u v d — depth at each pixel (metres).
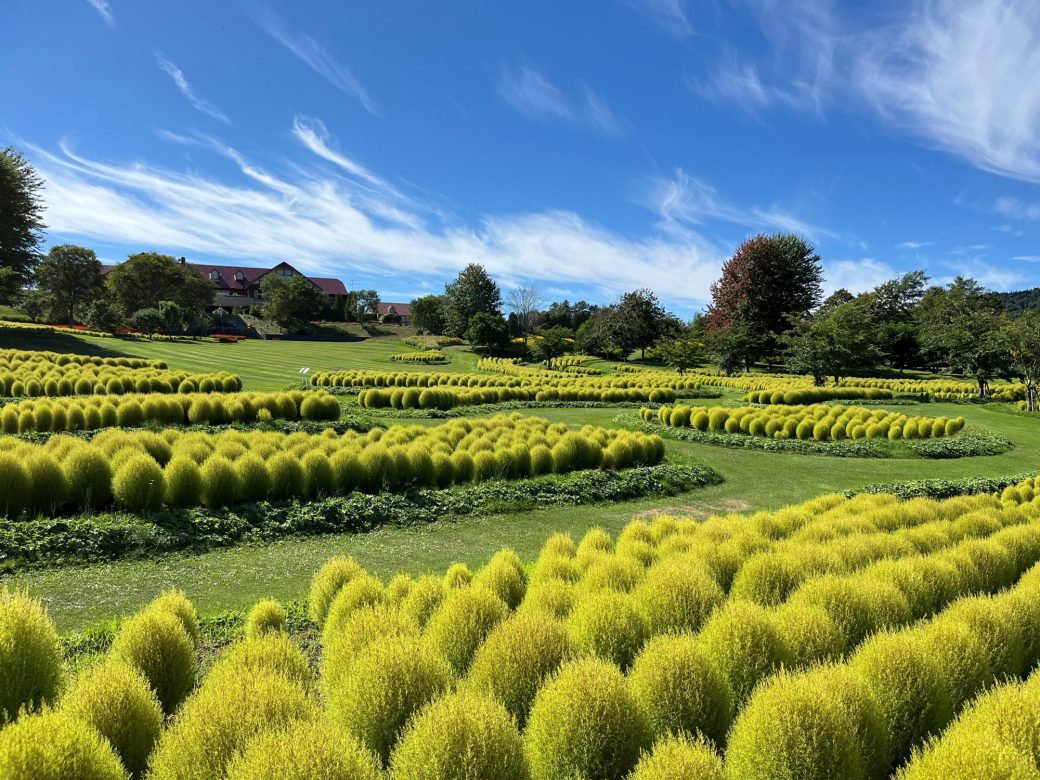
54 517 9.23
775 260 65.38
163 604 5.27
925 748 3.55
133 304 78.94
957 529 8.88
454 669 4.85
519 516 11.66
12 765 2.77
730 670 4.49
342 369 46.78
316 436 14.84
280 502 10.82
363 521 10.49
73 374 23.72
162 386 23.78
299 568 8.41
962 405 34.47
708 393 35.00
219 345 60.47
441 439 15.95
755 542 7.43
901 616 5.55
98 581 7.50
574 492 13.10
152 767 3.33
